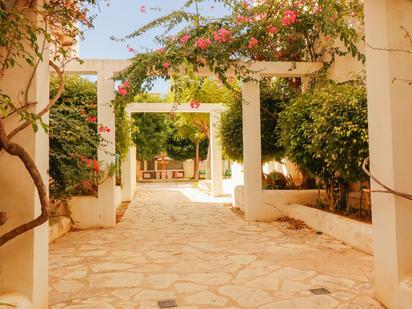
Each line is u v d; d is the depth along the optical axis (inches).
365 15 119.4
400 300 107.2
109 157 272.7
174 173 968.9
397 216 108.7
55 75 274.4
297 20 277.0
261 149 315.9
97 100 275.7
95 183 270.7
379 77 113.7
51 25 121.6
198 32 267.7
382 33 111.3
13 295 100.7
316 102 229.6
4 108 94.3
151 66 259.4
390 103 109.0
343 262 171.6
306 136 238.7
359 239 192.9
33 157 102.1
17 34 98.0
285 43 300.5
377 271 120.7
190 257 184.7
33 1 103.8
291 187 340.5
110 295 132.9
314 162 250.7
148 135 876.0
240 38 272.4
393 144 108.6
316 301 124.6
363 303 121.0
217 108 476.1
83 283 145.9
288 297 129.0
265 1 292.7
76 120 258.7
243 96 292.8
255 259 179.3
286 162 390.9
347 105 200.2
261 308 120.3
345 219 218.7
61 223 243.1
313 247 201.8
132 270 163.2
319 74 286.7
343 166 210.4
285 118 260.4
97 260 180.1
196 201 439.8
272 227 264.4
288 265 167.9
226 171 844.6
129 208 378.6
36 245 105.3
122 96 265.4
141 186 711.1
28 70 103.7
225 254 189.8
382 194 114.8
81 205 268.7
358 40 268.8
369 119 119.7
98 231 257.1
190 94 468.4
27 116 88.4
